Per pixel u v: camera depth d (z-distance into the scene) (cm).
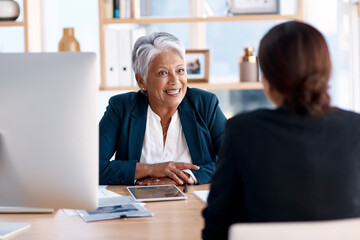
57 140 119
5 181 122
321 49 98
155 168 183
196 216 139
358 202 92
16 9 321
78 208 123
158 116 200
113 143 201
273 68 99
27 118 119
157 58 189
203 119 204
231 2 310
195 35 349
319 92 95
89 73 117
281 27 100
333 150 92
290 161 92
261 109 101
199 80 315
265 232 72
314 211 90
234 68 351
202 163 196
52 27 352
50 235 123
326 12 342
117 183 183
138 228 128
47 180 121
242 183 100
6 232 121
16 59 118
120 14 310
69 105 118
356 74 336
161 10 347
